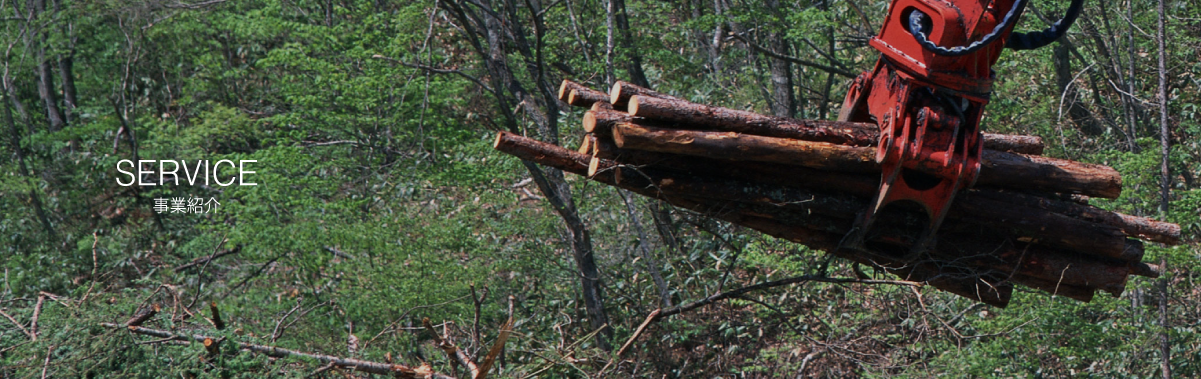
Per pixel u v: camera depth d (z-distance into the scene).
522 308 13.43
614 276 14.19
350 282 11.38
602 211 14.12
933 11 4.64
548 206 13.45
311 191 12.09
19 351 6.68
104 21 17.11
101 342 6.68
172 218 15.79
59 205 16.11
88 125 16.44
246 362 6.79
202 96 16.44
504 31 14.05
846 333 10.88
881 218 5.53
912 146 4.84
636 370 12.02
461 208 12.95
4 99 16.59
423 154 12.26
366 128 12.77
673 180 5.41
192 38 16.22
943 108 4.91
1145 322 10.72
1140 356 10.89
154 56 17.42
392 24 12.96
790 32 11.88
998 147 6.00
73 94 18.12
